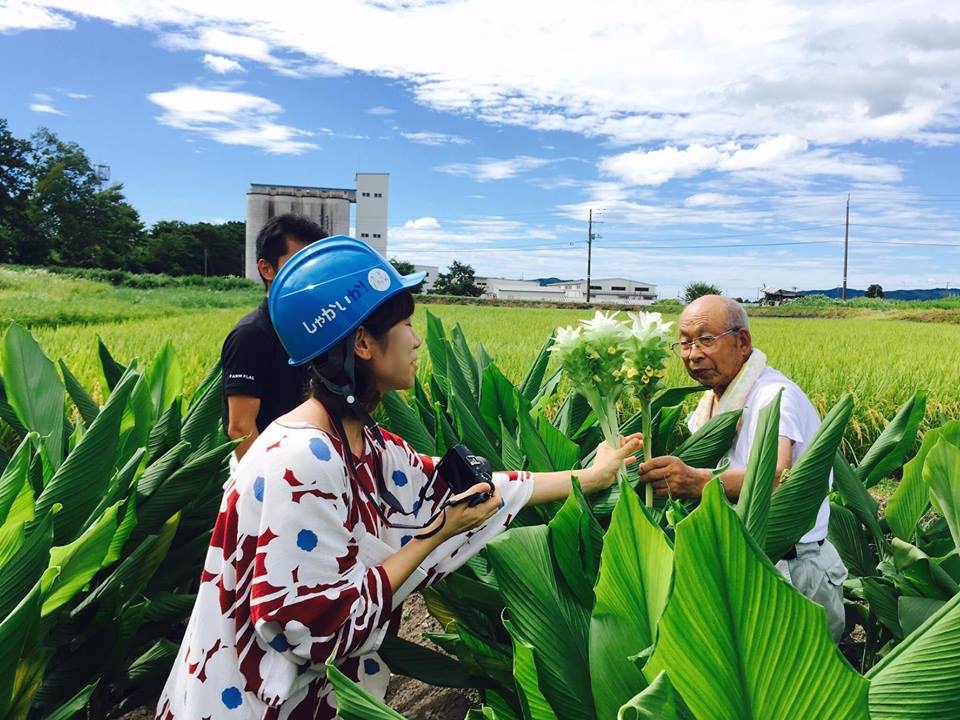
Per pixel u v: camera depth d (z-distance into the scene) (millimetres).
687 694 1061
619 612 1339
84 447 2285
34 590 1551
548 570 1662
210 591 1498
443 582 2182
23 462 2025
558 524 1680
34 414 2959
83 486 2305
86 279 53562
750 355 2723
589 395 2084
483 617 2279
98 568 2074
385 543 1612
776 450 1801
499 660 1915
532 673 1431
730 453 2695
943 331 25172
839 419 1969
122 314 27656
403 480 1710
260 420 3201
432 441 2684
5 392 3145
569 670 1554
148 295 43000
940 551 2773
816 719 1007
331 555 1424
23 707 1938
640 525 1271
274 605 1379
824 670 981
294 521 1390
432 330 3494
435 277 93500
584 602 1688
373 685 1627
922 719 1100
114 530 2033
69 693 2303
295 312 1478
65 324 24844
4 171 72312
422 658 1992
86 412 3434
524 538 1685
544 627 1590
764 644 1007
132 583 2480
